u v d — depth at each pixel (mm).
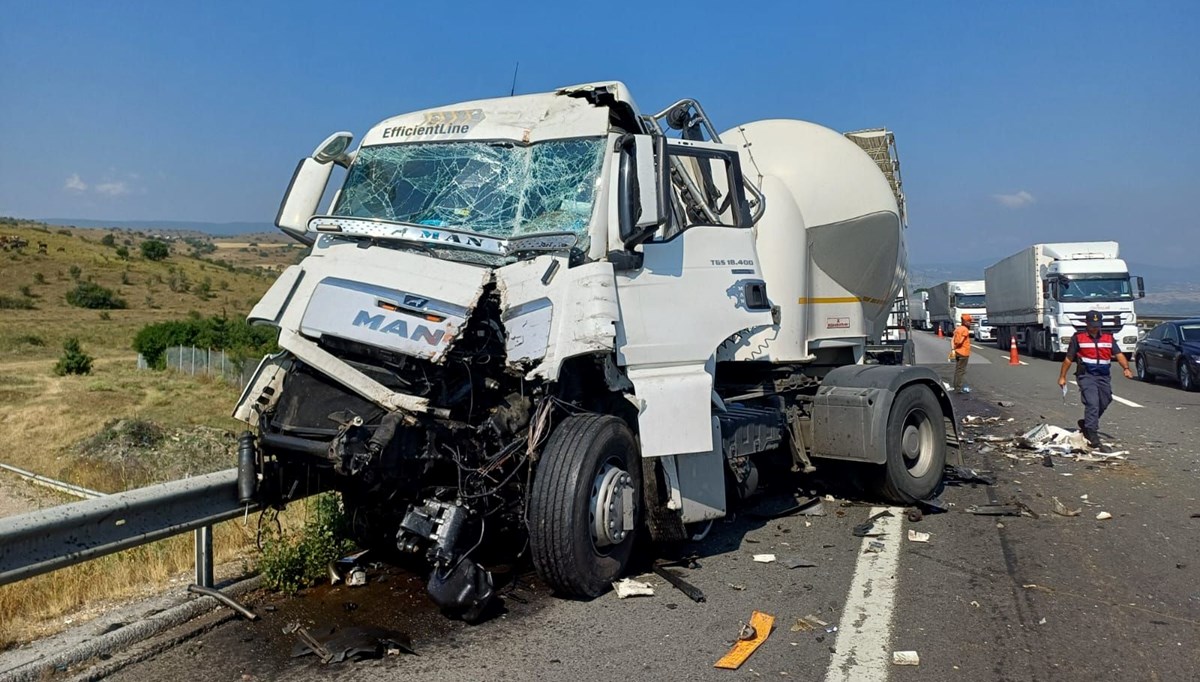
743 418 7297
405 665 4656
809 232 9062
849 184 9289
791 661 4652
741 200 7133
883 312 10578
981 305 48750
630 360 5879
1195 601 5477
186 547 6500
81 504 4594
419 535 5320
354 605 5566
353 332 5375
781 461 8336
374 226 6027
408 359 5242
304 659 4746
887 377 8125
